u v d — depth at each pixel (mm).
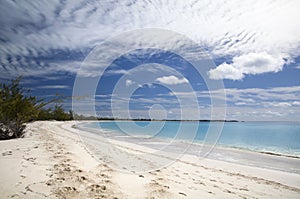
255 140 19578
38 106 11359
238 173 6176
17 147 6691
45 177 3705
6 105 10094
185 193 3758
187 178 4945
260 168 7215
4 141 8266
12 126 9891
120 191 3508
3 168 4086
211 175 5598
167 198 3412
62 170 4219
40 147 6902
